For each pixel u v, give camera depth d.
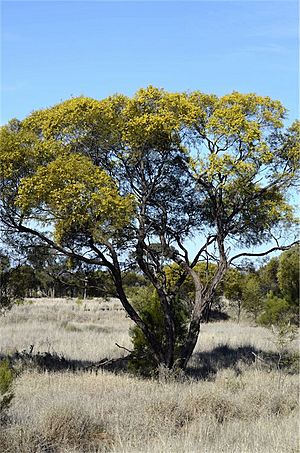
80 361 20.72
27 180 15.88
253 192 17.81
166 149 17.70
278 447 8.86
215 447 9.02
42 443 9.38
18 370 16.92
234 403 12.27
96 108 16.88
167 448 8.67
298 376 17.73
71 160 16.02
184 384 15.42
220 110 16.86
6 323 36.75
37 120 17.75
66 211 15.97
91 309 52.03
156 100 17.47
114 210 15.73
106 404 12.02
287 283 45.84
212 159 16.67
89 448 9.55
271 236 19.02
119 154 17.92
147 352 18.94
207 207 19.03
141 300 25.62
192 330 18.53
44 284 19.77
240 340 27.62
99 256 18.22
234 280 43.00
